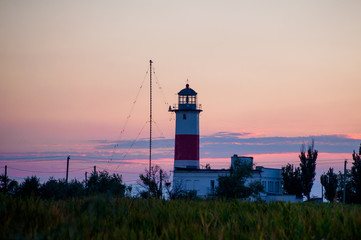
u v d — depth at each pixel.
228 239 20.48
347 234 21.88
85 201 27.61
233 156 116.19
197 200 34.03
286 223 24.42
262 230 21.92
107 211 25.61
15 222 22.50
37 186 63.41
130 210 27.59
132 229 22.34
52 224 23.05
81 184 62.72
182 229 22.00
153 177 79.12
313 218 25.16
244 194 92.69
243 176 96.38
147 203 30.19
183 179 111.50
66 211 26.86
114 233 21.41
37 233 20.91
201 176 111.50
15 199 28.19
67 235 21.06
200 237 20.56
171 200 32.84
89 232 21.53
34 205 26.92
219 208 29.42
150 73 108.69
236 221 24.36
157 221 24.20
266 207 30.00
